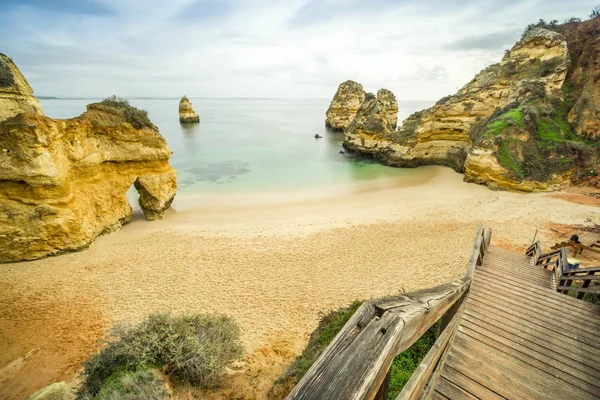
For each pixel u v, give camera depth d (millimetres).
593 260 14141
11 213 15617
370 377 1112
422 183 33281
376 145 45938
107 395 6152
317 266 15508
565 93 33469
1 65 18312
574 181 27719
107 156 20578
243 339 10195
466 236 18469
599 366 4031
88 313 12086
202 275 14805
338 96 81375
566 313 5398
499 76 38094
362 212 24266
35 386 8930
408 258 15984
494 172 28938
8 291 13602
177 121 105938
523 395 3387
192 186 32156
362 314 1536
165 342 7680
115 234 20297
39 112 20125
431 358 2654
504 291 6242
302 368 7457
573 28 36375
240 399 7215
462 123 38938
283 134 74688
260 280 14266
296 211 24859
